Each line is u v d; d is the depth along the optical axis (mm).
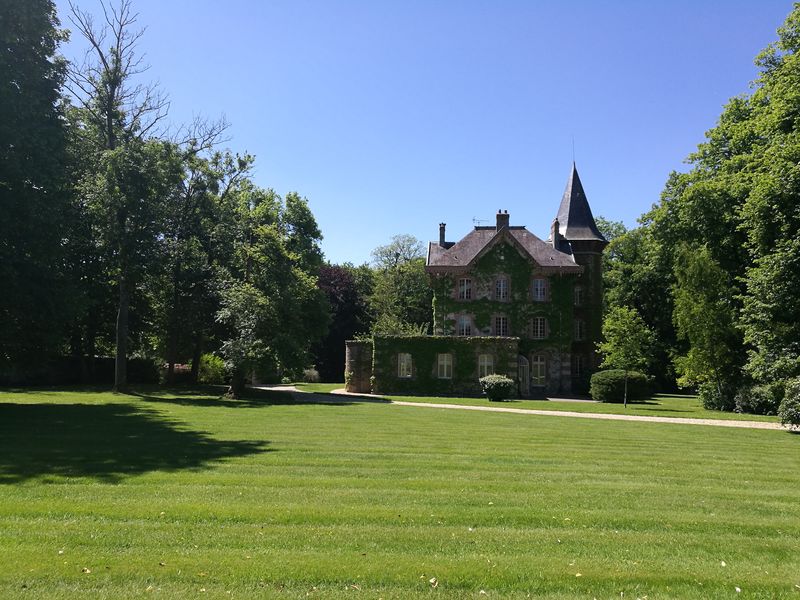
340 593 5438
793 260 24141
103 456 12305
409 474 11094
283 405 28188
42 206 22984
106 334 43156
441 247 51625
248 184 45250
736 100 40062
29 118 22828
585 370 49875
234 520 7688
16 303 22703
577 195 54188
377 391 42719
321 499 8906
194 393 35656
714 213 37656
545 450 14734
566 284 47344
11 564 5965
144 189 33500
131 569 5887
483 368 42312
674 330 53031
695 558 6668
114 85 34312
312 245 58188
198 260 40750
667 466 12961
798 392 21500
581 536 7391
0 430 16234
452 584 5707
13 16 22203
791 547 7160
